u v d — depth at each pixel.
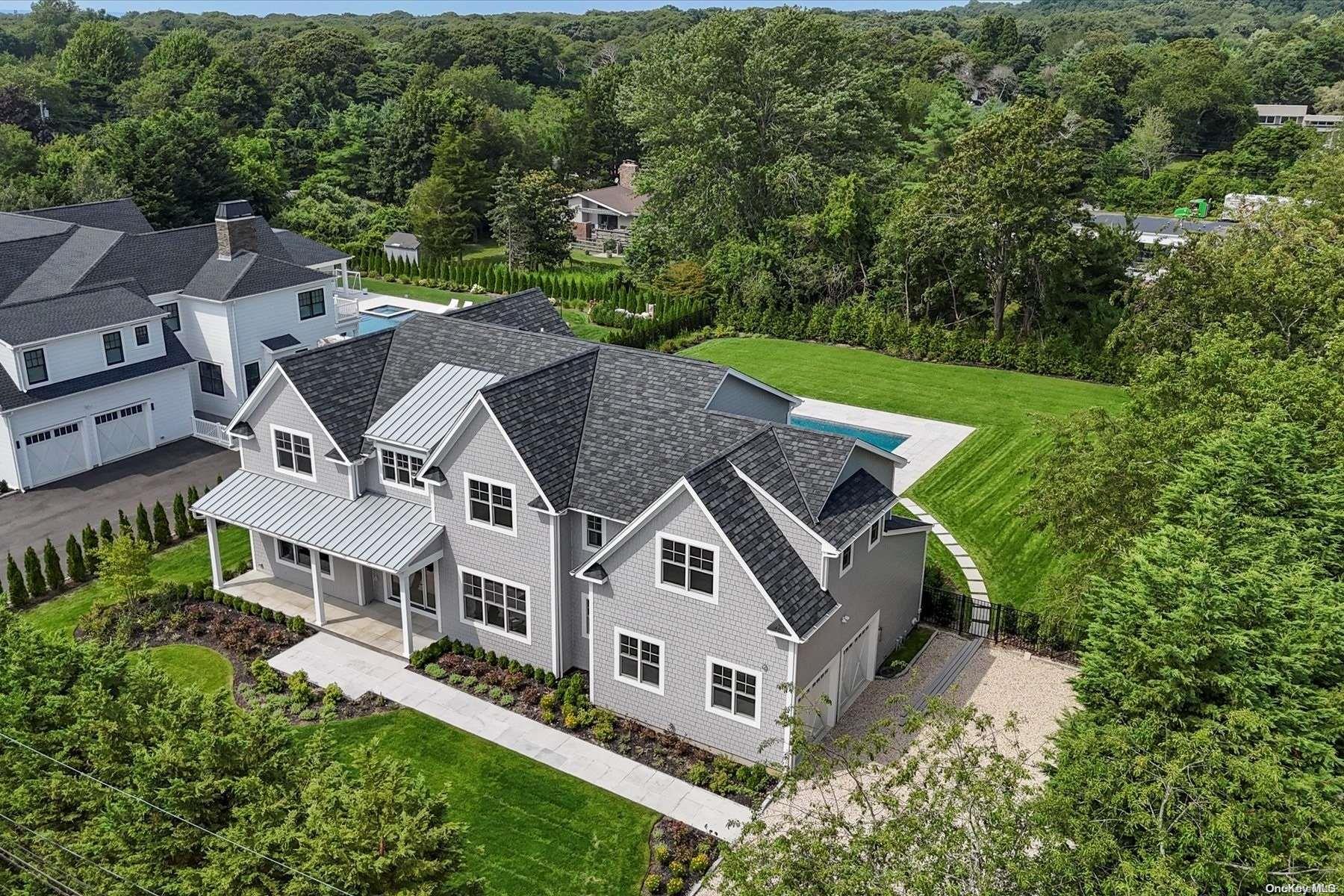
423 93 109.44
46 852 18.75
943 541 37.75
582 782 25.06
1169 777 16.55
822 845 15.16
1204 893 16.00
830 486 26.22
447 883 17.86
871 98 84.69
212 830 18.44
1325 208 47.59
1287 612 21.05
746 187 73.00
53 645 23.03
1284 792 16.81
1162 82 140.12
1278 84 159.12
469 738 26.64
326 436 31.92
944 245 60.50
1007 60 182.50
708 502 24.38
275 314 50.91
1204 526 23.11
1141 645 19.95
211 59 133.38
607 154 125.44
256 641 31.02
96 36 134.75
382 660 30.23
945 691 28.78
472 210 95.88
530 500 27.81
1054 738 20.67
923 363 61.91
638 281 76.06
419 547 29.56
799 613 24.36
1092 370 58.22
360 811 16.92
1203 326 38.69
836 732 27.05
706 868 22.12
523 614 29.34
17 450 40.94
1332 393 27.91
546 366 30.06
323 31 153.25
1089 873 15.65
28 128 106.75
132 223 59.34
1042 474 30.66
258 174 92.81
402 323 35.75
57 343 41.91
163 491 41.78
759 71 71.44
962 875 14.92
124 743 20.14
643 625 26.56
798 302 67.75
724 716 25.86
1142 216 105.88
